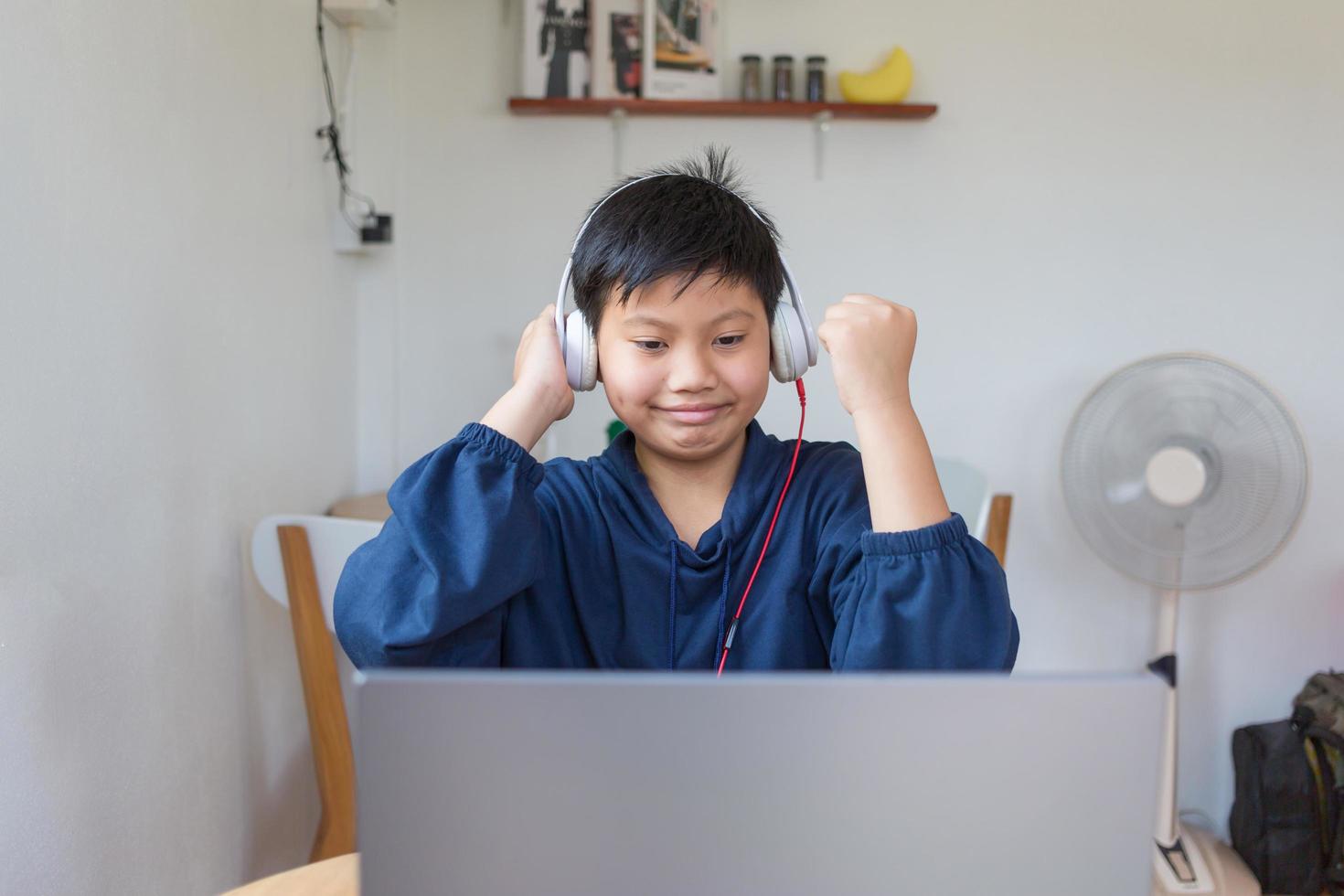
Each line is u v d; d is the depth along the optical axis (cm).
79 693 139
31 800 128
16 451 125
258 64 203
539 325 104
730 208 98
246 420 198
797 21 283
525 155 285
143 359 155
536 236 287
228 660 190
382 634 95
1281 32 283
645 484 105
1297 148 286
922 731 54
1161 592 283
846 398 95
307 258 236
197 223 174
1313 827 261
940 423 293
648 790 54
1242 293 290
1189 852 263
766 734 54
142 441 155
